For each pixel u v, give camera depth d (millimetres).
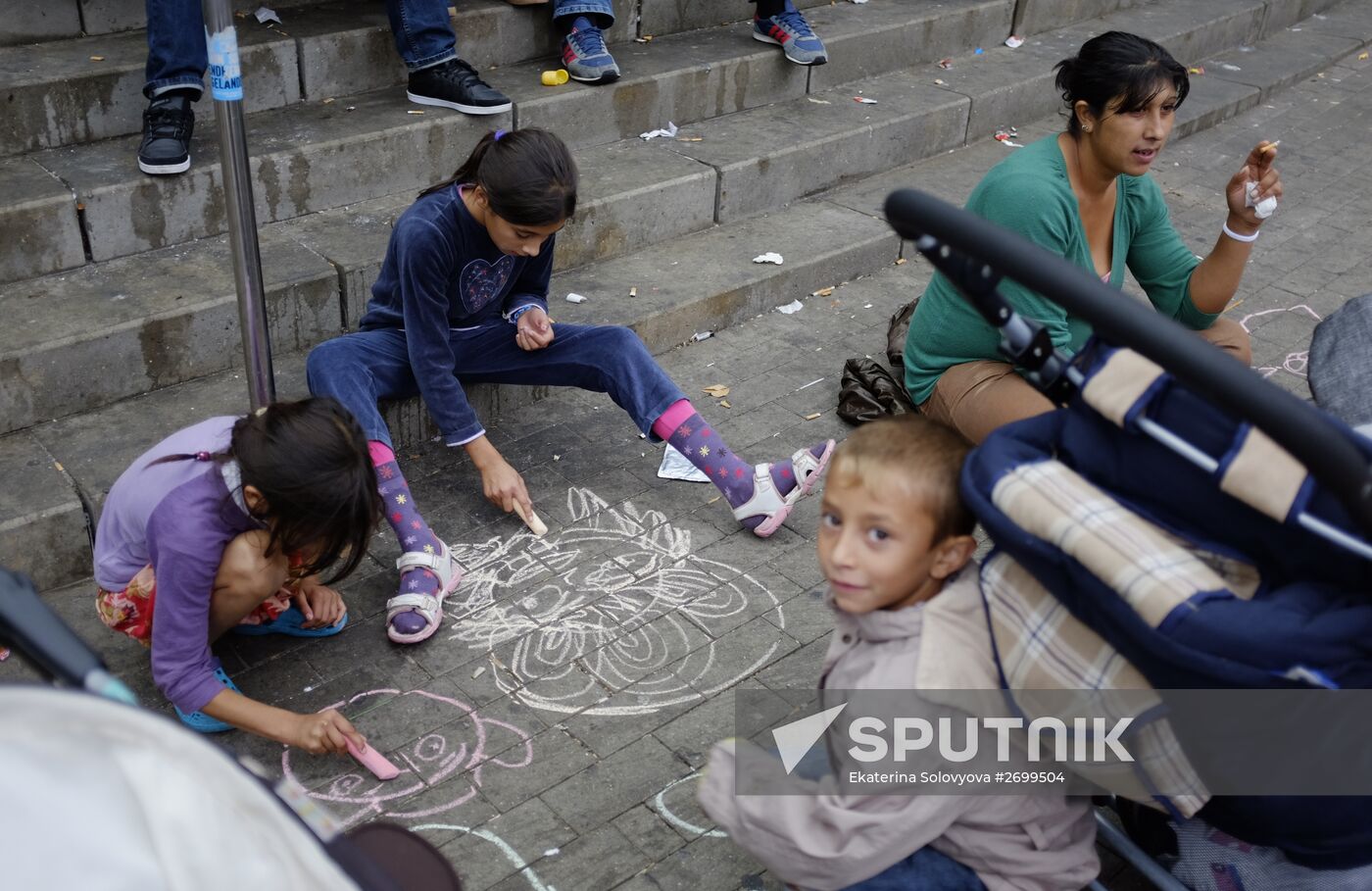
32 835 1062
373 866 1326
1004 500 1623
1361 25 8078
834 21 5738
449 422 3141
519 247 2955
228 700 2439
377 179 4164
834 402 3930
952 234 1627
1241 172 3033
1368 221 5457
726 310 4266
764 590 3111
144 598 2506
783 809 1816
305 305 3650
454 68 4324
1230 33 7312
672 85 4875
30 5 4020
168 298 3455
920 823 1764
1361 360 2271
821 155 4957
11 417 3199
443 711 2688
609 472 3551
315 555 2352
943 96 5527
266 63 4188
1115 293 1500
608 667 2834
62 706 1079
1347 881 1818
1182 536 1643
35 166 3695
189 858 1100
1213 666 1468
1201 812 1862
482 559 3172
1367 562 1535
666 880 2295
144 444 3191
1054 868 1871
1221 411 1512
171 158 3646
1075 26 6754
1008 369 3148
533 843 2365
